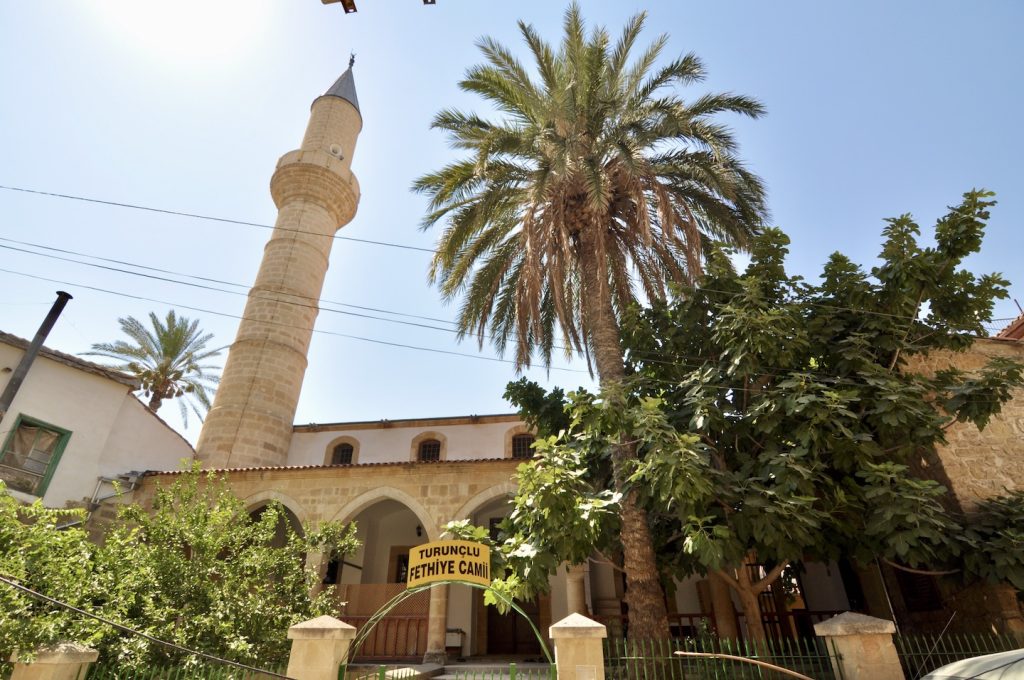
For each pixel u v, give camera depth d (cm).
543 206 1350
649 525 1077
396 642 1370
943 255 952
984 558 861
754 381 996
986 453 1086
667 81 1362
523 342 1348
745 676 785
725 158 1243
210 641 815
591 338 1335
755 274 1062
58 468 1459
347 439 2430
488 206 1347
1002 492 1041
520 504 935
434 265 1403
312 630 721
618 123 1353
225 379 2138
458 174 1382
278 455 2081
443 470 1513
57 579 741
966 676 455
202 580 884
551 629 671
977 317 959
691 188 1365
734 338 959
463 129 1395
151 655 760
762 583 948
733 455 988
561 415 1368
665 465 809
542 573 880
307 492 1545
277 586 954
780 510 784
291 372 2217
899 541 757
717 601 1287
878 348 975
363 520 1956
